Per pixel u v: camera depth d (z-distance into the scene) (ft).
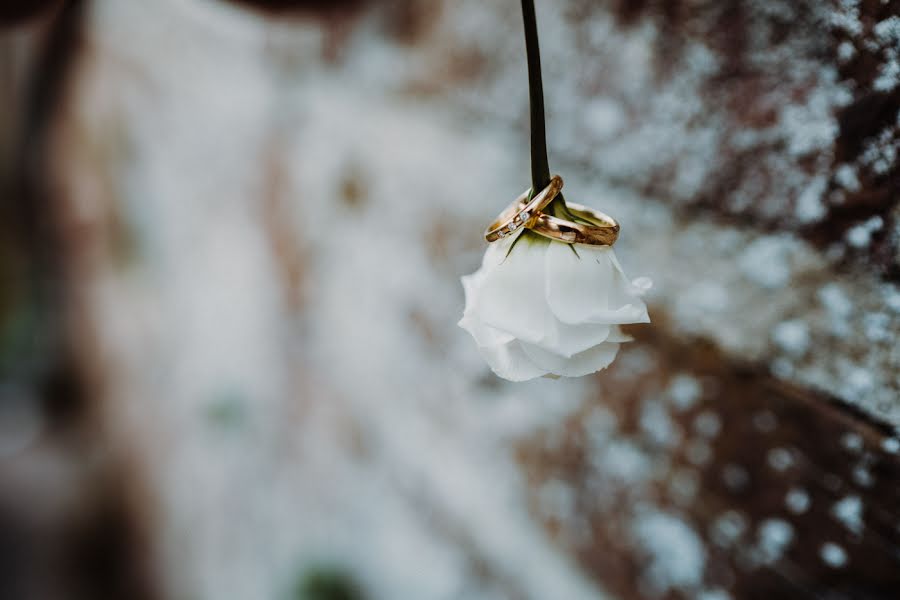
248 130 2.56
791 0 1.11
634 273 1.31
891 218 1.05
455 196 1.61
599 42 1.31
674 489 1.28
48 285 5.22
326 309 2.23
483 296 0.97
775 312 1.15
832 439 1.11
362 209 1.99
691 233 1.24
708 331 1.22
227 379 2.96
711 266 1.22
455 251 1.63
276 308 2.53
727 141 1.18
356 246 2.03
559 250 0.96
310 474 2.39
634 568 1.34
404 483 1.92
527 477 1.52
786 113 1.12
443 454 1.76
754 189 1.16
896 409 1.06
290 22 1.92
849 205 1.08
